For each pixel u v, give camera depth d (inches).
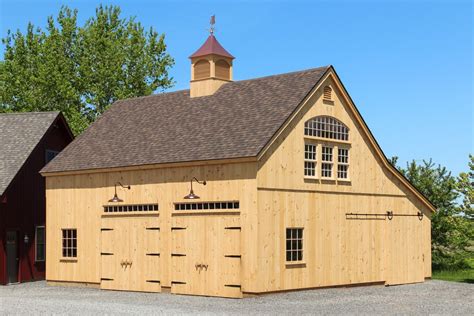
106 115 1469.0
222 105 1267.2
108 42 2203.5
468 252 1614.2
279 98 1189.7
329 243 1192.2
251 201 1067.9
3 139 1529.3
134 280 1222.9
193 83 1350.9
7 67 2209.6
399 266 1336.1
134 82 2245.3
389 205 1326.3
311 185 1165.1
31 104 2132.1
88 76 2169.0
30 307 975.0
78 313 898.7
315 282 1160.2
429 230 1419.8
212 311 909.8
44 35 2278.5
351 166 1253.1
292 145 1136.2
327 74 1211.9
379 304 986.7
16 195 1445.6
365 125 1278.3
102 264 1278.3
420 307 957.8
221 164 1109.1
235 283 1079.0
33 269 1483.8
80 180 1325.0
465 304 997.8
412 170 1702.8
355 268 1240.8
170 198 1176.2
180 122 1284.4
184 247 1151.0
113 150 1311.5
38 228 1505.9
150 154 1224.2
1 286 1368.1
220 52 1332.4
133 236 1230.3
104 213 1280.8
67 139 1616.6
